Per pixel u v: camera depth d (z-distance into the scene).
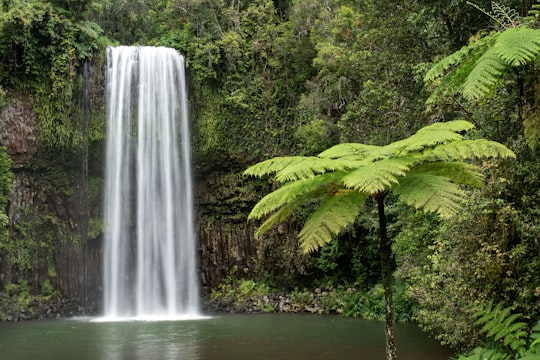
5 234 21.47
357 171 4.94
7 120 22.30
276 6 30.84
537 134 7.00
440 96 10.02
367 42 17.30
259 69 27.31
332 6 26.38
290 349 12.72
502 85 8.20
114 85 24.78
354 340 14.02
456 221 8.62
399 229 17.59
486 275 8.29
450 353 11.84
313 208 22.62
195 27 27.17
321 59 21.88
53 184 23.56
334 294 22.42
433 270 10.71
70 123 23.59
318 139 23.02
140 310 23.86
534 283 8.02
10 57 22.39
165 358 11.69
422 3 14.29
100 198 24.41
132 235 24.69
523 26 6.07
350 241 23.03
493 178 8.37
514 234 8.36
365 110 17.03
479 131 9.24
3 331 16.83
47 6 23.09
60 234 23.31
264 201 5.41
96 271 24.12
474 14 12.61
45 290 22.50
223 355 12.00
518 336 7.24
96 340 14.59
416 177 5.12
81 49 23.84
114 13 32.12
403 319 17.91
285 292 23.97
